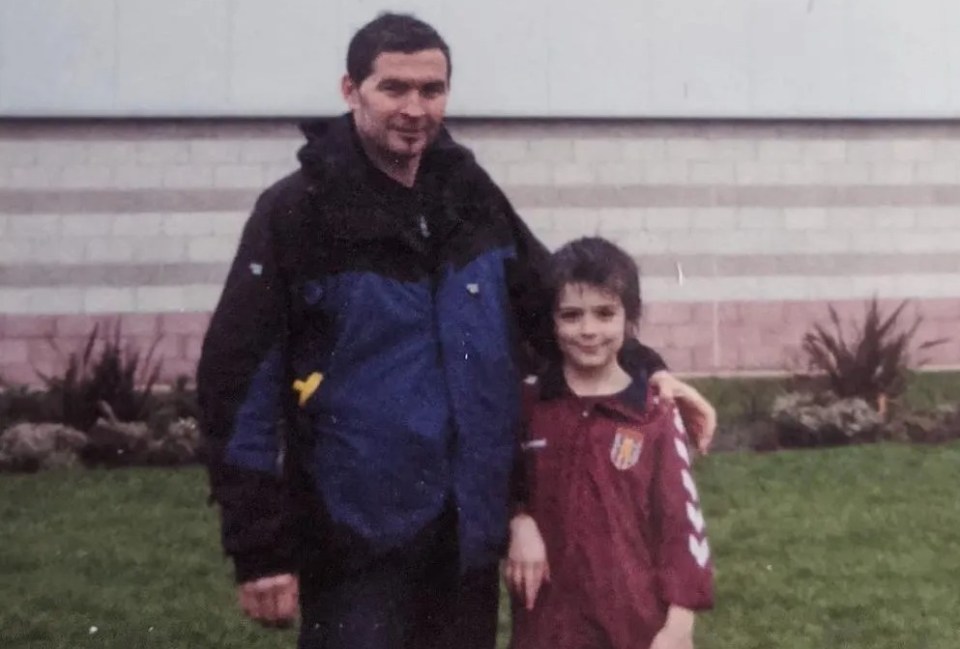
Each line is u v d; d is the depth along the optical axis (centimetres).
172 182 1280
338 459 307
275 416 307
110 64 1274
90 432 985
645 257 1324
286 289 308
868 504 801
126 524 769
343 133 315
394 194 316
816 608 596
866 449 980
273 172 1291
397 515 307
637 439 339
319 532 312
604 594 336
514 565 336
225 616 589
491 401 314
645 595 336
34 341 1265
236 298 305
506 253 325
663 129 1324
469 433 311
